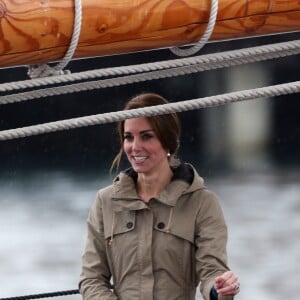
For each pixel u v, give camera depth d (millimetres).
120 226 20828
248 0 15492
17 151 115125
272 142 123000
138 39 15141
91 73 15578
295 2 15695
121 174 21000
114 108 96875
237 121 124312
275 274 72438
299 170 112938
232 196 101875
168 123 20484
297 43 16172
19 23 14086
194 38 15500
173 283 20625
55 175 111312
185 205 20656
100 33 14781
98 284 21109
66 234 87062
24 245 83562
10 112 100062
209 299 19984
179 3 15070
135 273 20719
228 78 98812
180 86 95875
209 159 119312
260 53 16109
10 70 78438
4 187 106812
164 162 20703
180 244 20562
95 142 115750
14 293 72500
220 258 20359
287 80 100688
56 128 15250
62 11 14328
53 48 14578
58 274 75625
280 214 92375
